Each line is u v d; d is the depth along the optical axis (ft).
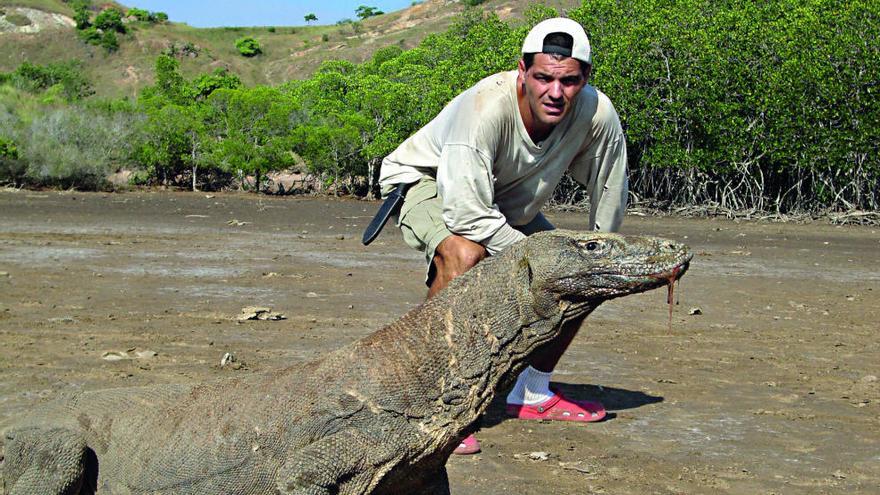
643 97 98.73
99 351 27.04
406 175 19.62
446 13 353.31
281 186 126.72
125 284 39.99
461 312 13.15
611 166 19.35
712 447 19.72
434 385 12.94
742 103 98.63
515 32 113.50
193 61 319.68
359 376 12.95
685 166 99.14
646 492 17.06
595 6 105.09
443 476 13.88
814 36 92.99
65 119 118.62
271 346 28.25
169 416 14.14
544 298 12.79
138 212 83.71
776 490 17.30
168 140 123.95
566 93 17.11
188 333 29.91
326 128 120.88
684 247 12.39
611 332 31.96
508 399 21.75
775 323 34.60
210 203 100.99
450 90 112.68
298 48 345.51
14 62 304.71
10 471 14.85
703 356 28.48
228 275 43.45
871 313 37.27
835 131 92.17
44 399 21.94
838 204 98.32
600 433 20.54
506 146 17.94
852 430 21.11
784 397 23.85
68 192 111.34
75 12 328.70
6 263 45.44
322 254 53.26
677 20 98.22
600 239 12.54
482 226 17.69
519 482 17.40
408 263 49.83
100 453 14.52
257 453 13.10
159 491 13.74
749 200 104.32
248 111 123.65
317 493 12.41
